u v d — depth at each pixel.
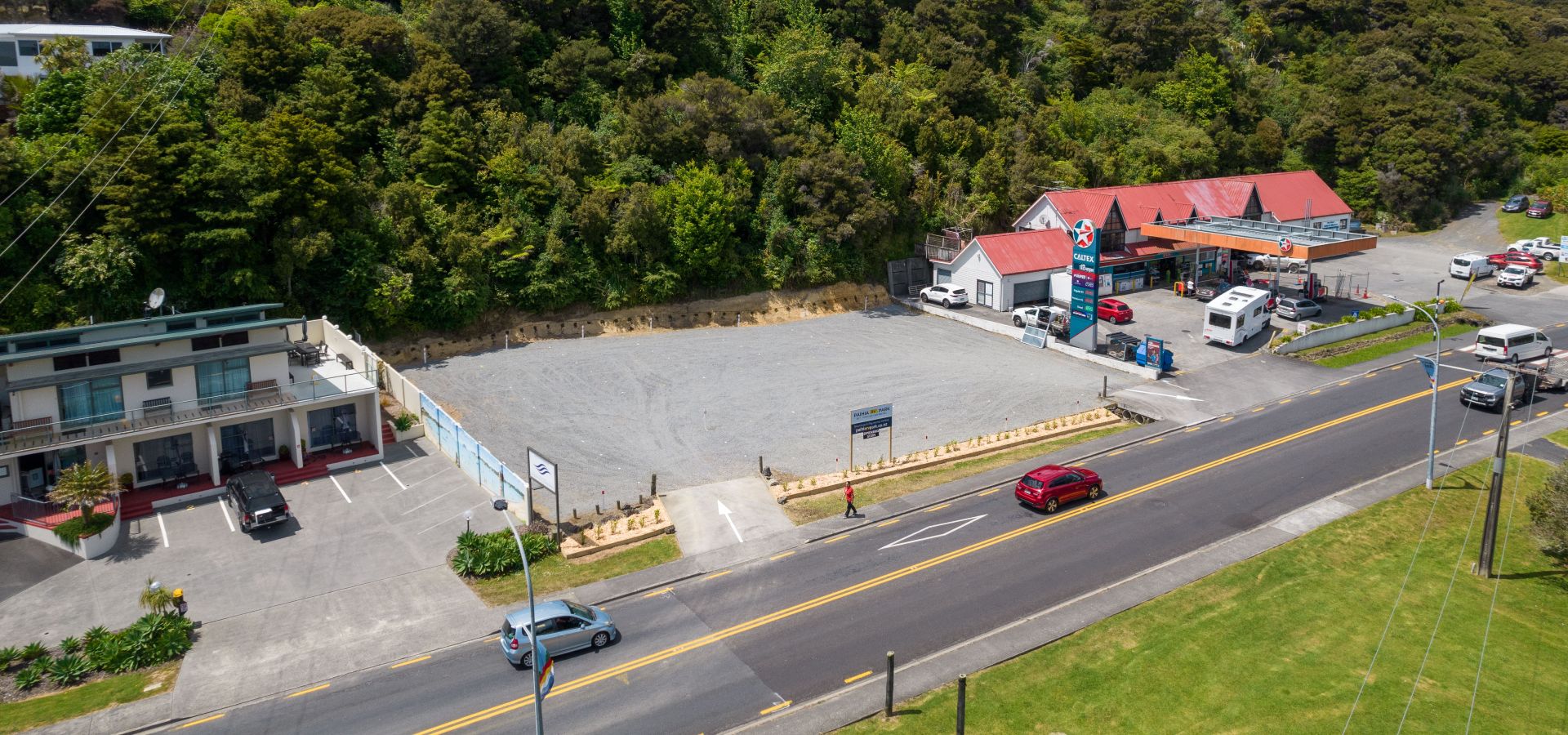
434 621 32.56
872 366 59.97
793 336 66.69
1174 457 46.00
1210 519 39.62
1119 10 110.56
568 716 27.44
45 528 37.47
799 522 39.69
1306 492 42.09
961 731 25.55
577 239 66.94
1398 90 106.94
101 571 35.62
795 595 34.03
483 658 30.44
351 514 40.34
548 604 30.52
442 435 46.62
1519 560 37.12
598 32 83.44
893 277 77.56
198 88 61.69
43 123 56.44
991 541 37.91
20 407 39.03
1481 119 112.12
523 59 78.69
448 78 69.56
